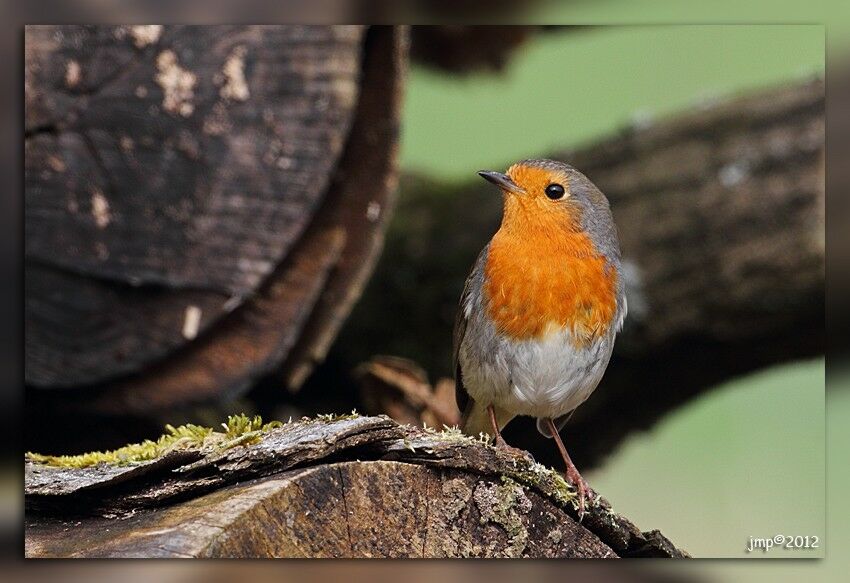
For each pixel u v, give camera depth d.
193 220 8.44
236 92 8.28
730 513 11.98
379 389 10.18
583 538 5.50
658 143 12.02
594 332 7.55
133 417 9.21
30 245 8.39
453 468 5.06
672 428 12.86
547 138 13.23
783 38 12.79
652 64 13.25
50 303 8.52
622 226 11.78
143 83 8.30
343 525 4.67
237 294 8.45
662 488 12.38
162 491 4.85
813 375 12.52
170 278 8.48
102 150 8.38
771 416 12.48
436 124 13.47
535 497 5.38
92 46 8.22
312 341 9.15
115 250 8.48
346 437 4.82
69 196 8.40
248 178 8.37
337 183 8.77
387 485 4.86
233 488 4.77
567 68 13.36
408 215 12.59
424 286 12.25
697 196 11.64
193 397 8.88
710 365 12.20
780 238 11.27
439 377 12.09
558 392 7.61
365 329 12.08
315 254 8.70
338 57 8.20
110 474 4.93
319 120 8.23
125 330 8.63
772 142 11.58
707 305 11.58
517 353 7.53
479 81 13.14
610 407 12.37
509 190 7.60
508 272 7.49
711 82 13.03
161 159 8.38
